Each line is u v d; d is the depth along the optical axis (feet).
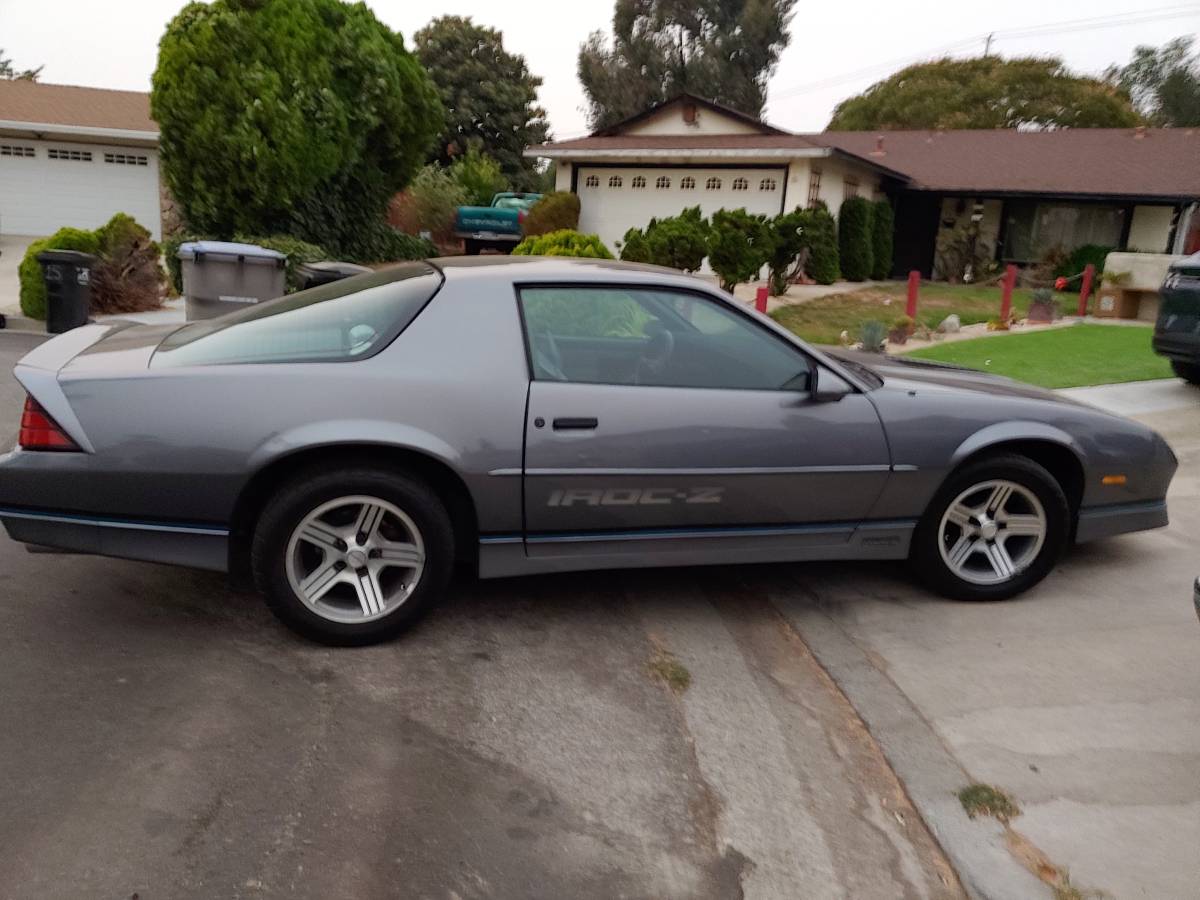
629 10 155.53
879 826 9.11
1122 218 69.05
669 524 12.72
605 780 9.61
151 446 11.03
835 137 84.89
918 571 14.19
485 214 70.49
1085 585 15.07
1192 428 25.44
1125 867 8.50
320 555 12.05
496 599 13.97
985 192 67.77
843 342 39.68
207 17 47.29
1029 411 13.92
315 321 12.16
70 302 36.60
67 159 75.25
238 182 48.32
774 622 13.58
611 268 13.01
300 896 7.74
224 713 10.43
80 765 9.30
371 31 52.19
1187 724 10.87
